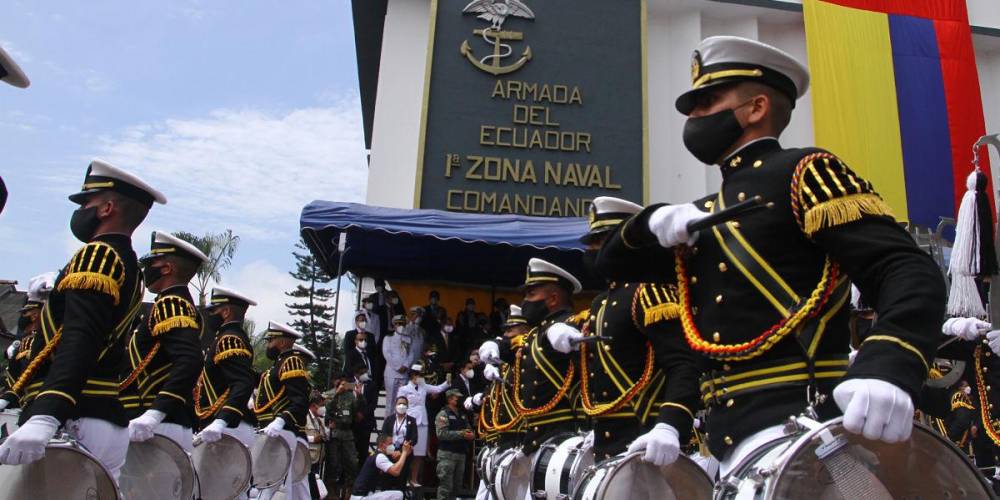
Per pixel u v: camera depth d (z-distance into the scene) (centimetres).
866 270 266
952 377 614
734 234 306
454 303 1784
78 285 453
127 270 498
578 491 458
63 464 435
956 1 1875
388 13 1852
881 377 226
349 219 1423
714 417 311
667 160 1830
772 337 288
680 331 414
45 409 415
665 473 429
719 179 1825
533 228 1457
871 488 247
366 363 1537
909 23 1861
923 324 239
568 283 789
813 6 1856
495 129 1711
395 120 1795
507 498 709
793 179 292
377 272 1723
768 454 271
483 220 1463
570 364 675
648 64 1880
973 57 1853
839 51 1833
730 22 1928
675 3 1902
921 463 251
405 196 1758
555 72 1748
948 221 861
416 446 1369
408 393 1396
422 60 1830
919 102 1817
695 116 339
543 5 1780
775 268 296
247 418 984
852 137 1788
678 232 304
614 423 521
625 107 1744
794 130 1858
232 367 858
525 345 727
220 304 977
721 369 310
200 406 943
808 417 275
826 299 286
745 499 261
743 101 323
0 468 430
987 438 676
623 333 512
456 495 1295
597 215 561
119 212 512
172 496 631
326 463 1462
